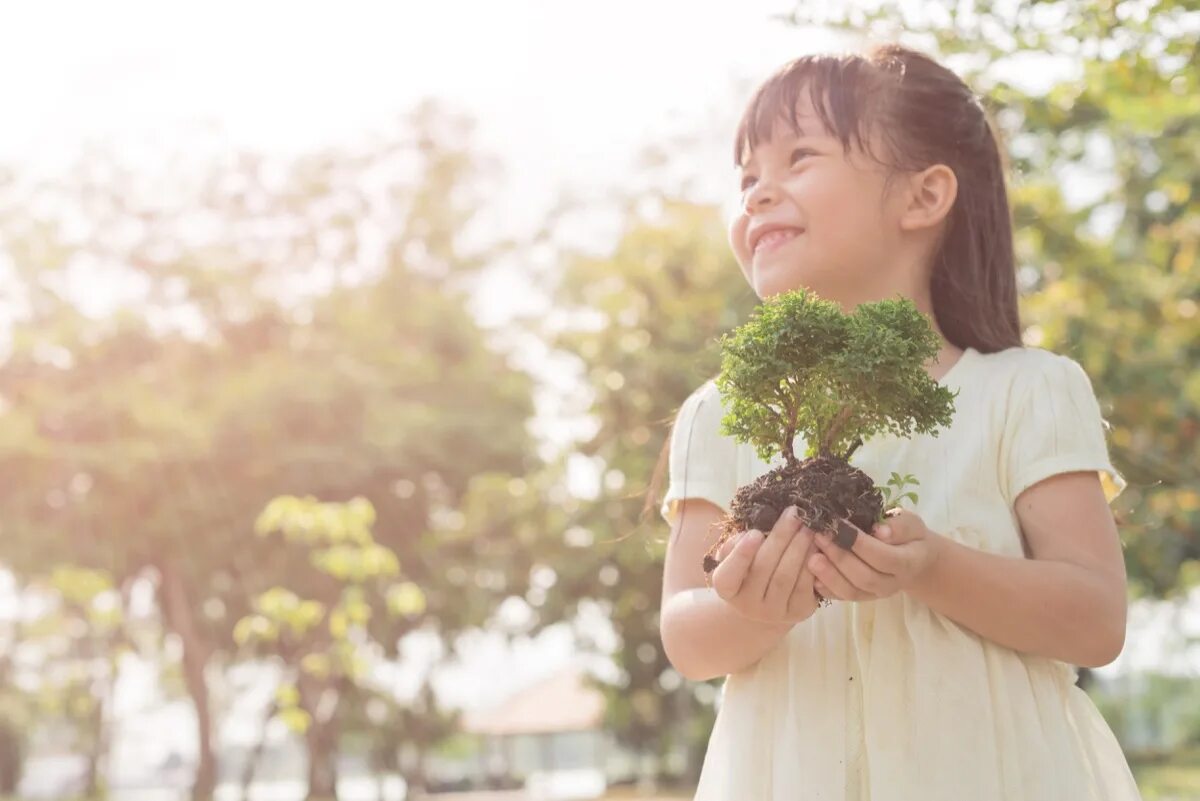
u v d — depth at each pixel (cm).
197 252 2627
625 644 2855
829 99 182
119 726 4541
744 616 150
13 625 3453
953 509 170
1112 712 2948
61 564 2425
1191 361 914
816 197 180
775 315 153
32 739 4425
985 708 160
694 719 3186
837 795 160
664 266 1877
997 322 190
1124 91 390
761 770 166
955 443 173
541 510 2556
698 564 180
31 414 2412
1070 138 715
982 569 154
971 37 287
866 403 151
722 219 1898
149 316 2594
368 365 2656
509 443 2692
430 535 2712
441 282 2903
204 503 2414
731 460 182
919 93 185
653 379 1848
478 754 5609
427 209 2833
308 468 2455
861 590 144
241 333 2655
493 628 2841
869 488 149
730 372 154
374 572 1113
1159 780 1908
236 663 3050
